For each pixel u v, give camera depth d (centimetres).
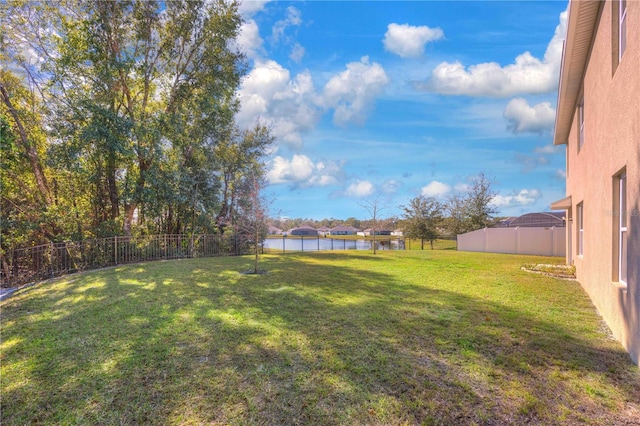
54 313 541
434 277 905
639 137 349
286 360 349
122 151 1167
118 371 325
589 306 585
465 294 680
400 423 244
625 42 433
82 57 1180
